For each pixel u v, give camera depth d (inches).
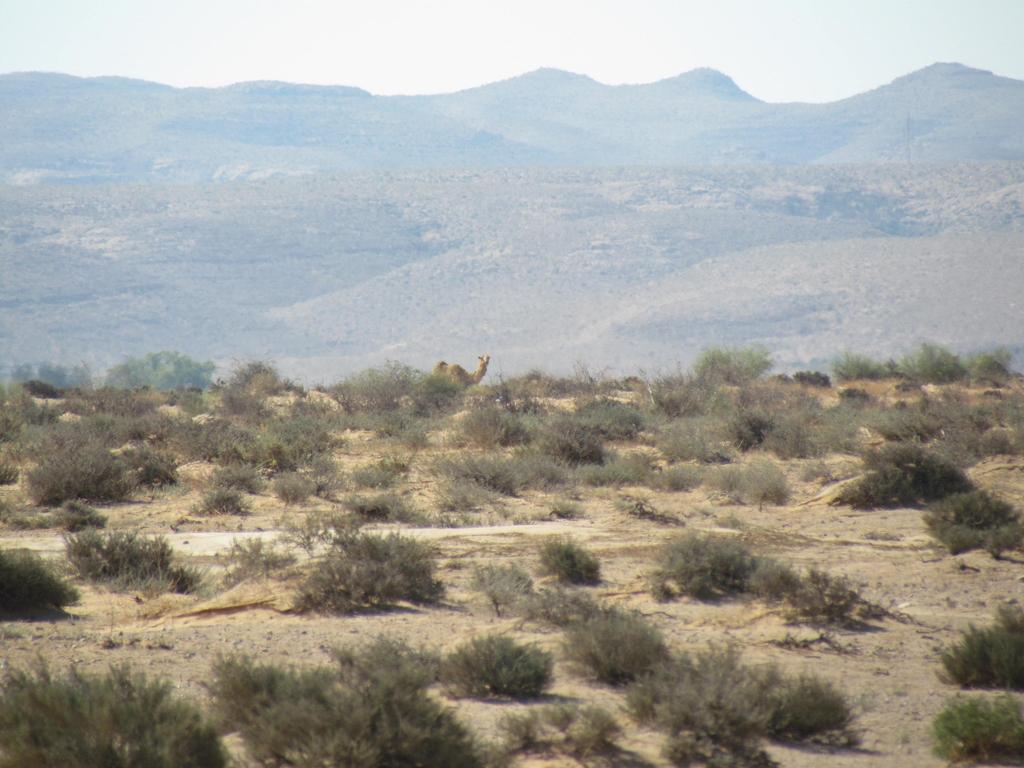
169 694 990.4
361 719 933.2
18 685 1007.0
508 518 2751.0
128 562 1978.3
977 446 3885.3
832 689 1185.4
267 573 1844.2
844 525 2669.8
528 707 1211.2
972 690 1316.4
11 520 2561.5
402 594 1772.9
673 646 1467.8
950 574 2042.3
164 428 4128.9
